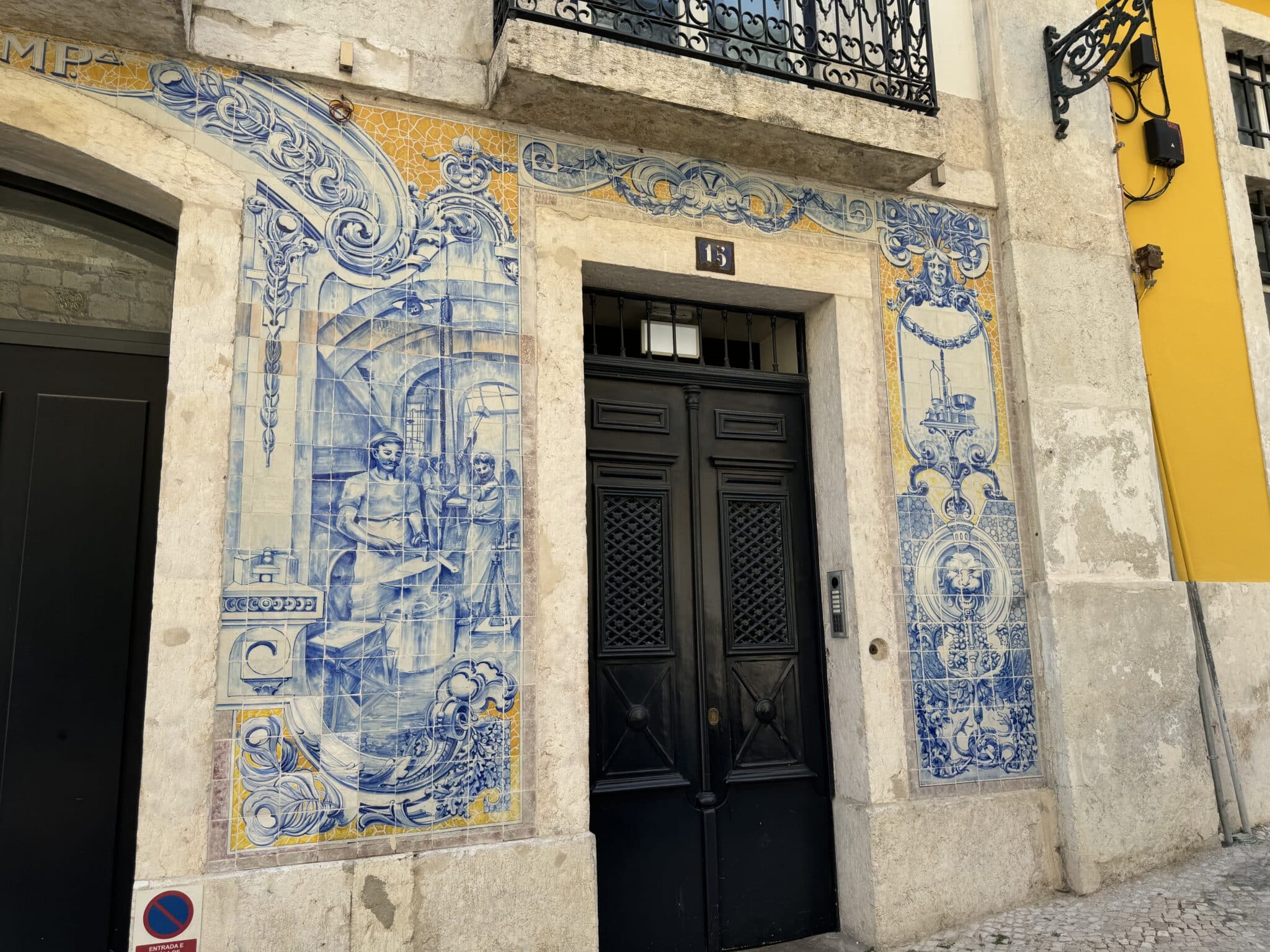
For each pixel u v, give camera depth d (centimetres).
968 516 387
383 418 296
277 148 296
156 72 285
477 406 308
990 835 360
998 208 419
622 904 330
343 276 298
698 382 379
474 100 322
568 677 304
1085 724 375
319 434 287
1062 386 407
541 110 323
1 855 269
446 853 279
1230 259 480
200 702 260
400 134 314
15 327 293
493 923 280
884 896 338
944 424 390
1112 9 403
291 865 263
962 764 364
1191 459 445
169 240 311
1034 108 430
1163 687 395
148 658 290
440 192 316
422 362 304
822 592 380
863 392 376
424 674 287
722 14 401
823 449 383
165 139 282
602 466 358
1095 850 366
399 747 281
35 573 284
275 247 291
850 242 386
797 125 341
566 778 298
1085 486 402
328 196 300
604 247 338
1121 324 427
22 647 279
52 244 301
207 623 263
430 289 309
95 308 303
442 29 325
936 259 404
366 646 282
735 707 363
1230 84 534
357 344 296
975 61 433
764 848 355
